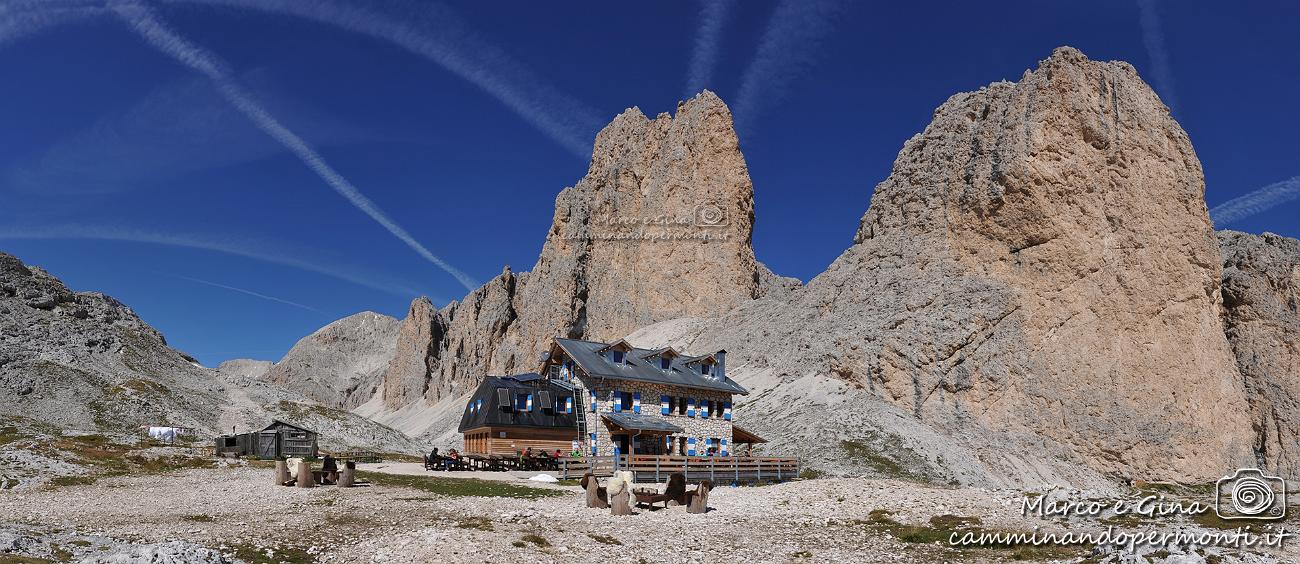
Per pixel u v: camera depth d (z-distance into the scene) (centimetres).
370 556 2366
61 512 3128
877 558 2675
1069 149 10044
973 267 10000
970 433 8456
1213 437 8988
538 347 18475
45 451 5138
